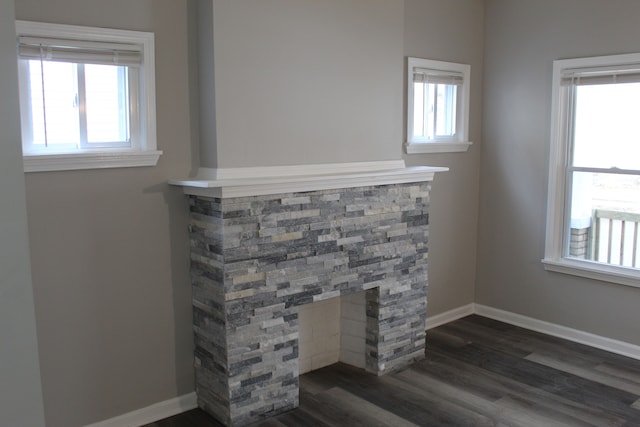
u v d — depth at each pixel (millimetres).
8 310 1514
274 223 3117
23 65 2678
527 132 4508
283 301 3219
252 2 3064
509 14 4527
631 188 4027
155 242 3117
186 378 3324
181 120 3119
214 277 3053
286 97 3254
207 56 3023
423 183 3906
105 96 2959
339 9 3443
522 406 3336
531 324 4617
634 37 3863
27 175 2689
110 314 3010
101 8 2799
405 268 3855
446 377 3736
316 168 3420
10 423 1543
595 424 3131
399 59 3816
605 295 4168
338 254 3439
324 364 3947
